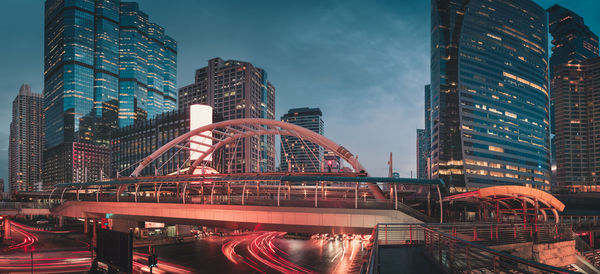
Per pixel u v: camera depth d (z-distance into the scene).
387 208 42.94
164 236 95.50
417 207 62.66
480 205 46.50
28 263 56.34
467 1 175.88
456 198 44.97
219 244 92.56
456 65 168.88
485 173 162.88
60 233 106.38
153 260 35.38
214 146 110.19
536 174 180.50
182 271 57.41
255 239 104.56
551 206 36.84
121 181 70.38
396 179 45.44
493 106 172.62
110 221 91.19
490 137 168.00
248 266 63.34
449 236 12.38
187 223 58.09
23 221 152.62
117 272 39.66
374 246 9.62
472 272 13.08
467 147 161.62
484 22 179.12
